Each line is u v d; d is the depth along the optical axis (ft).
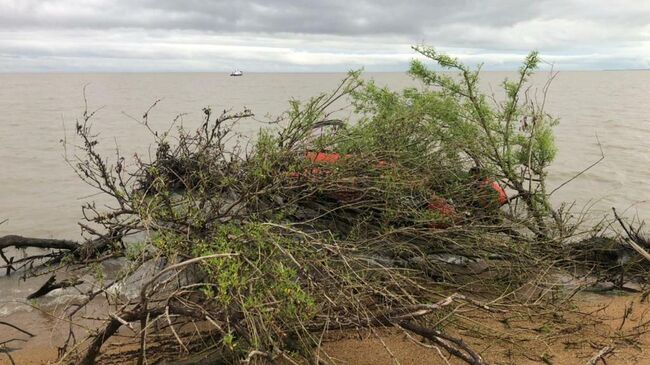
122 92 209.56
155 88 264.11
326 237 17.39
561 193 35.50
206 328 15.20
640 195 35.17
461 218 18.21
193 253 13.34
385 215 17.20
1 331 16.37
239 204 16.10
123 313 11.85
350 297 13.05
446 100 21.95
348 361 13.91
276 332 11.54
